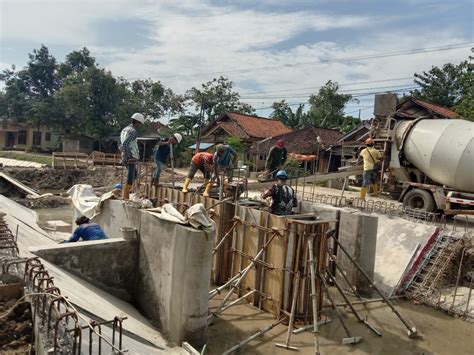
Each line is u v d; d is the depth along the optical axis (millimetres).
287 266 8852
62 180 31000
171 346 7137
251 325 8719
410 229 12062
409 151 14273
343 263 11148
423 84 35156
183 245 7230
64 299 4645
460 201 12758
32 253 7500
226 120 37750
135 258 8836
